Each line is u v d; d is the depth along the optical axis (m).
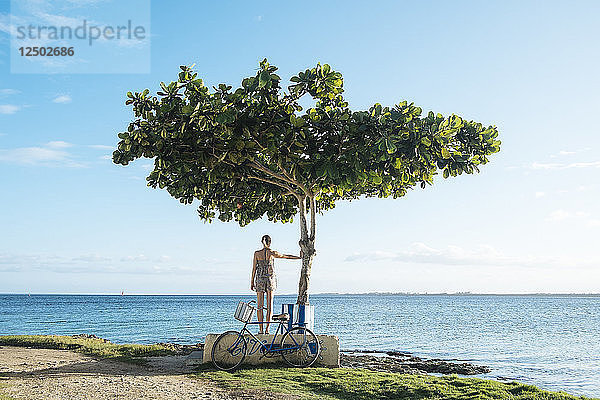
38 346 18.06
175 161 13.88
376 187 17.69
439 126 13.55
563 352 27.50
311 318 14.16
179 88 13.01
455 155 14.21
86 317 63.34
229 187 17.02
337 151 13.66
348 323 53.50
